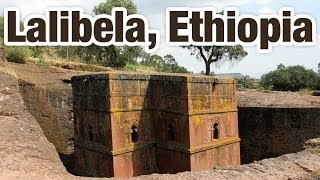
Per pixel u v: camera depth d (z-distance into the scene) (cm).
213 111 1388
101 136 1321
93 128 1365
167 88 1358
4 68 1594
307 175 708
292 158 817
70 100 1803
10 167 698
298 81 3438
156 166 1423
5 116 1023
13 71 1630
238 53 3744
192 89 1288
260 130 1714
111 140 1263
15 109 1085
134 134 1360
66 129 1770
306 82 3428
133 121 1348
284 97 2022
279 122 1642
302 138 1559
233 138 1502
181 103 1293
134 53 3069
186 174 695
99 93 1317
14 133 914
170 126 1360
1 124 952
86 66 2358
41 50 2827
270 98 2000
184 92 1277
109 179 662
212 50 3700
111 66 2961
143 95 1394
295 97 2020
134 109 1352
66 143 1762
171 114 1341
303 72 3494
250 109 1750
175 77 1314
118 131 1284
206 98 1355
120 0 2889
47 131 1702
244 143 1778
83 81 1406
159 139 1406
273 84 3559
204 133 1340
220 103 1434
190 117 1269
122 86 1306
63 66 2269
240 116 1788
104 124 1298
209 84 1370
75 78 1462
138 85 1373
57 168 744
